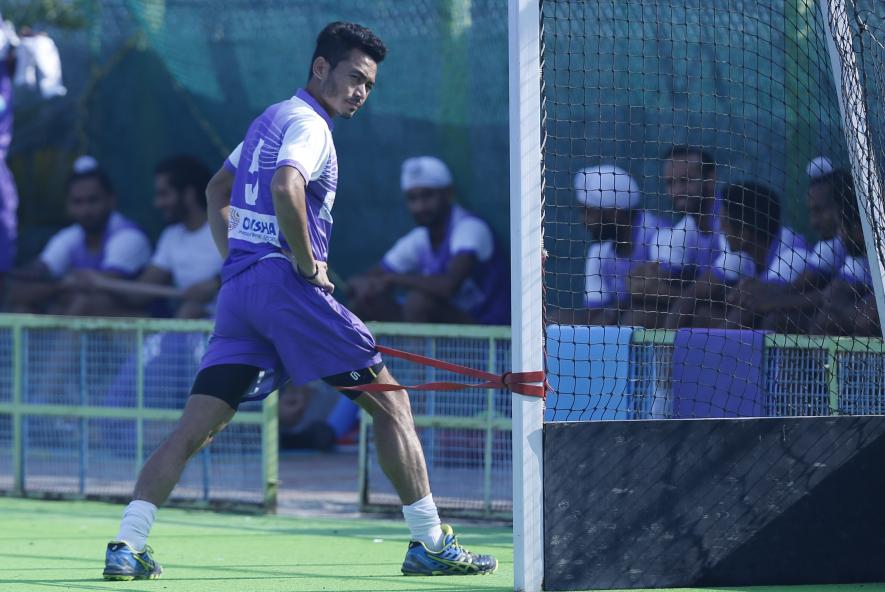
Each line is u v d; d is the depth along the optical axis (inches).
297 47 1481.3
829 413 737.6
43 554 781.9
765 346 754.8
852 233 753.6
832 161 750.5
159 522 955.3
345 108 645.9
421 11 1427.2
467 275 1360.7
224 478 1026.7
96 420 1081.4
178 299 1514.5
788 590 614.9
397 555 776.3
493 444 971.3
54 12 1624.0
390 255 1409.9
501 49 1401.3
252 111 1533.0
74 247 1557.6
